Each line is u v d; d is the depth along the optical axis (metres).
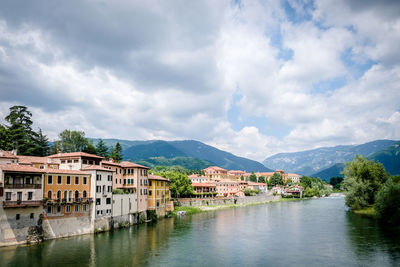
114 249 60.09
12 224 58.81
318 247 62.75
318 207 147.62
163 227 86.38
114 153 150.38
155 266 50.12
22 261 50.69
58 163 82.81
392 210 85.38
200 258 55.00
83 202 71.94
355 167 119.62
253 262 52.81
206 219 105.44
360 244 63.94
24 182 61.38
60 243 63.16
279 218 108.06
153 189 104.19
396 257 54.09
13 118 111.94
